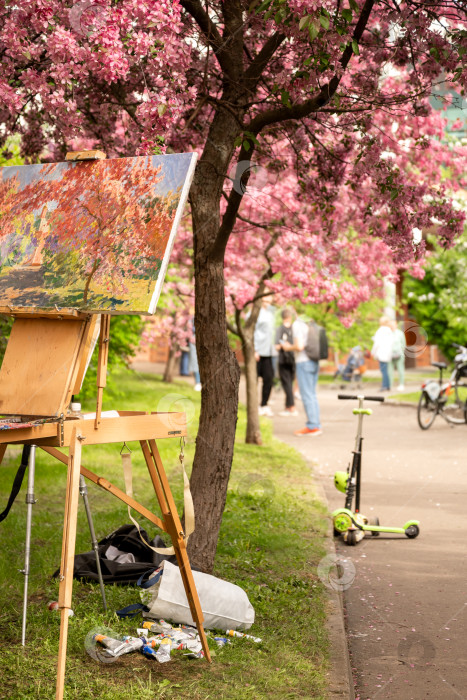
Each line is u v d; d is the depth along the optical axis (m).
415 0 5.40
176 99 4.38
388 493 8.95
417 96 5.57
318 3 4.04
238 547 6.21
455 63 5.24
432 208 6.03
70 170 3.85
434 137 9.41
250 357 12.04
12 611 4.62
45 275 3.68
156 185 3.57
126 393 17.75
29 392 3.62
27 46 4.21
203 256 5.11
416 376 28.92
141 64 4.65
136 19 4.16
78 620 4.42
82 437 3.55
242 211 10.53
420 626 4.90
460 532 7.23
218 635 4.47
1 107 4.77
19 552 5.79
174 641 4.21
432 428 14.91
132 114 5.52
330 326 23.25
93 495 7.98
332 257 9.91
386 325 21.78
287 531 6.84
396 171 5.86
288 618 4.78
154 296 3.38
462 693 3.95
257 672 3.94
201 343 5.16
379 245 11.45
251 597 5.08
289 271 10.73
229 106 4.88
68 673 3.81
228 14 5.23
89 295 3.52
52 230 3.76
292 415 16.86
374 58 5.75
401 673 4.20
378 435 13.90
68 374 3.58
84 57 4.02
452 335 25.56
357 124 5.79
